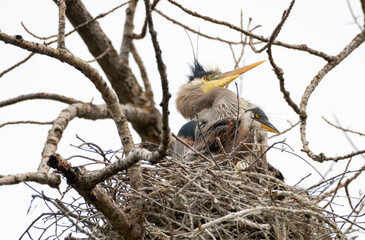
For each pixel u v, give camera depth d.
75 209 9.69
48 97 14.41
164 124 7.47
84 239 9.97
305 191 10.41
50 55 8.39
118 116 9.59
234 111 14.56
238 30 10.86
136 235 9.27
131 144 9.62
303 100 10.90
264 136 12.62
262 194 9.84
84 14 15.75
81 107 14.30
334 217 9.73
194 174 9.81
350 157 9.52
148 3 6.93
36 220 9.00
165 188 9.72
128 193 9.80
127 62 16.78
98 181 8.52
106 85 9.23
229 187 9.96
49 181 9.00
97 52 16.31
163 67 7.10
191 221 9.28
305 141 10.12
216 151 12.34
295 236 10.14
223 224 9.88
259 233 9.98
